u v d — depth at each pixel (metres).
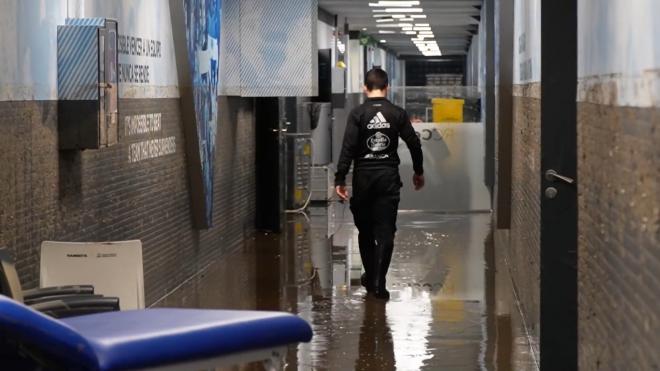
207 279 12.13
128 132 9.58
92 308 4.93
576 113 7.04
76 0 8.09
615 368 4.94
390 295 11.10
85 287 5.31
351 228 17.08
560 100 7.13
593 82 5.83
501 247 14.70
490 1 18.70
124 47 9.43
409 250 14.44
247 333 3.50
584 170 6.30
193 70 11.52
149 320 3.59
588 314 6.06
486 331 9.30
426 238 15.65
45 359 3.30
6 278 4.68
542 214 7.23
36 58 7.25
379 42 46.41
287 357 8.34
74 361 3.22
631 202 4.53
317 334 9.20
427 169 19.22
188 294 11.13
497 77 15.24
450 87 19.11
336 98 22.23
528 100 10.11
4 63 6.66
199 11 11.80
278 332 3.56
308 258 13.79
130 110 9.63
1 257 4.71
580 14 6.56
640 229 4.30
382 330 9.35
